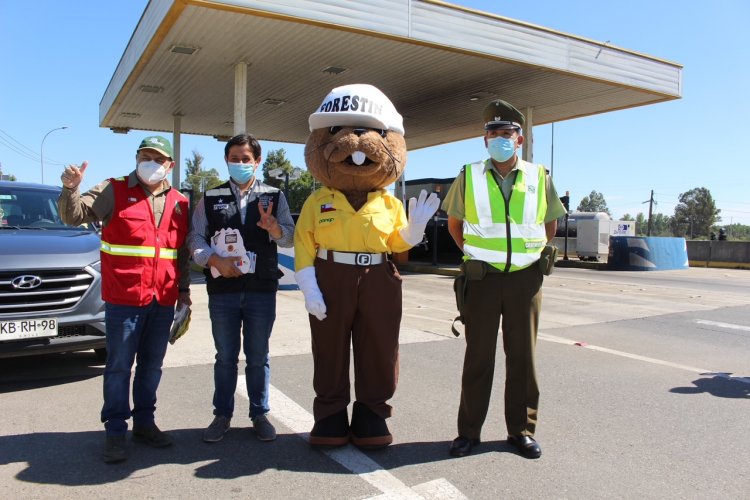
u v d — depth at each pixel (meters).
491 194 3.46
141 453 3.47
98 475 3.16
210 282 3.65
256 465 3.32
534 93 15.58
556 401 4.61
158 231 3.51
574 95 15.78
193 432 3.83
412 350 6.38
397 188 22.14
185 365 5.53
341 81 14.21
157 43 10.93
